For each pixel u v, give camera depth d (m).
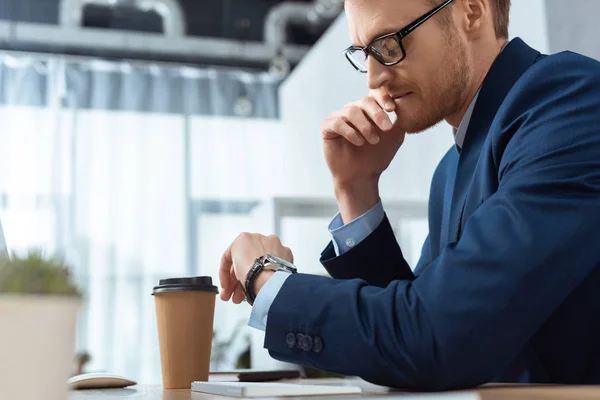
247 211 6.34
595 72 0.95
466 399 0.57
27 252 0.48
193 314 0.98
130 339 5.81
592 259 0.82
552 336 0.92
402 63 1.12
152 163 6.21
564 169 0.84
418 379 0.77
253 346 2.61
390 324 0.77
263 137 6.54
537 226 0.80
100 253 5.89
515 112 0.97
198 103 6.46
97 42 6.16
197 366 0.98
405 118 1.17
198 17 6.62
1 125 5.91
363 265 1.21
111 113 6.20
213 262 6.16
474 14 1.14
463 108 1.18
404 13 1.10
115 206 6.01
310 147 4.98
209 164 6.36
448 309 0.76
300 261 4.59
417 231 3.43
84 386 1.04
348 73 4.23
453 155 1.29
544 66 0.98
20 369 0.45
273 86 6.66
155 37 6.27
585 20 2.22
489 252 0.79
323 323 0.80
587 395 0.59
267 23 6.52
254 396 0.68
